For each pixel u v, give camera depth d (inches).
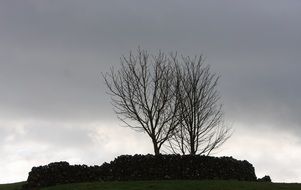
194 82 2185.0
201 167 1845.5
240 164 1941.4
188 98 2161.7
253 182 1748.3
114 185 1688.0
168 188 1628.9
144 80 2174.0
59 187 1727.4
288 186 1675.7
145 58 2224.4
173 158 1850.4
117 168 1836.9
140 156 1856.5
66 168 1827.0
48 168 1825.8
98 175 1829.5
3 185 1989.4
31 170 1841.8
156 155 1859.0
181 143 2149.4
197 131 2148.1
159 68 2198.6
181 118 2139.5
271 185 1685.5
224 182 1707.7
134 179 1809.8
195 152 2130.9
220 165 1876.2
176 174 1822.1
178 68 2219.5
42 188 1769.2
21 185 1900.8
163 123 2116.1
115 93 2182.6
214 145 2172.7
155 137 2096.5
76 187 1691.7
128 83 2181.3
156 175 1818.4
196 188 1625.2
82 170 1830.7
